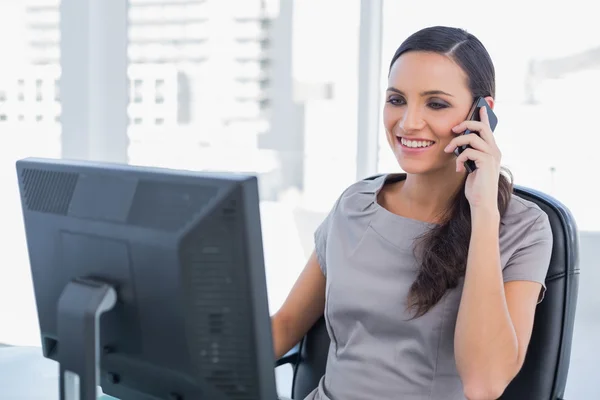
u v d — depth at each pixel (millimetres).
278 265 2971
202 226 908
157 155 3014
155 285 959
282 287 2977
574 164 2594
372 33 2729
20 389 1574
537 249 1429
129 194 990
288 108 2885
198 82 2951
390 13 2713
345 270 1536
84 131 2984
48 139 3111
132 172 999
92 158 3006
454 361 1434
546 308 1478
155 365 1004
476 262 1356
